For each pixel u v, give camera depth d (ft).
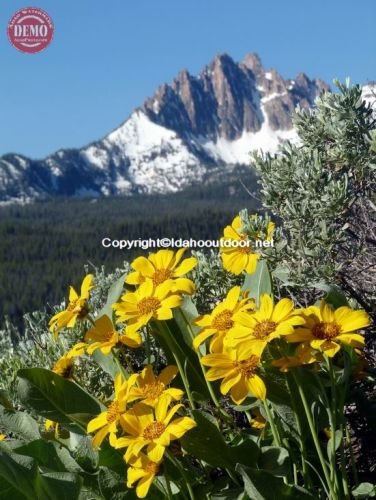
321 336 2.45
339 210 3.46
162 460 2.45
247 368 2.52
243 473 2.40
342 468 2.58
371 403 3.11
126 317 2.74
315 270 3.43
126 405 2.80
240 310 2.65
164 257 2.94
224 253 3.39
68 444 3.23
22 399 2.94
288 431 2.91
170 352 3.20
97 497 2.82
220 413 2.96
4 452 2.51
